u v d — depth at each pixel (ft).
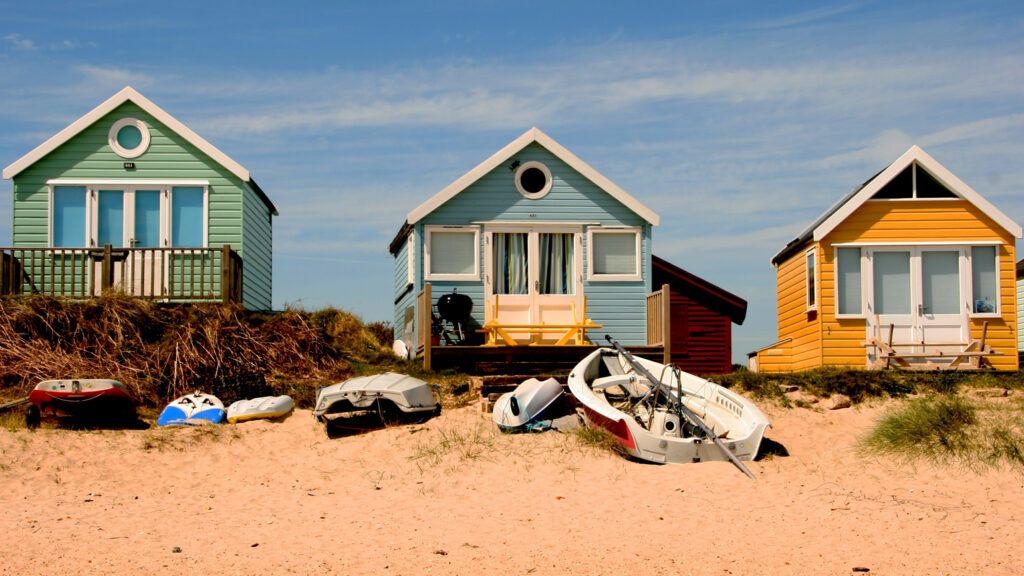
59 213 69.56
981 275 66.95
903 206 66.95
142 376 58.03
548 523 38.42
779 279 77.97
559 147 68.08
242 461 48.49
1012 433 47.80
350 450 49.55
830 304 66.44
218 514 40.24
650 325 66.33
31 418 51.67
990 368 61.00
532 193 68.28
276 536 36.88
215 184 70.69
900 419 49.62
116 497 43.11
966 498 41.37
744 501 40.93
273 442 50.96
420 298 65.98
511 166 68.28
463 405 56.24
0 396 54.39
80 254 68.90
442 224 67.36
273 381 60.03
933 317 66.54
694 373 77.77
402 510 40.55
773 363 77.71
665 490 42.50
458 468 45.96
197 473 46.91
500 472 45.39
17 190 69.26
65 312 59.62
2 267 64.28
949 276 66.95
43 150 69.10
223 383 57.67
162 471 46.98
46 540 36.11
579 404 52.29
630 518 38.91
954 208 67.00
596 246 68.80
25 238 69.00
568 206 68.49
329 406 52.13
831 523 38.06
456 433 50.44
